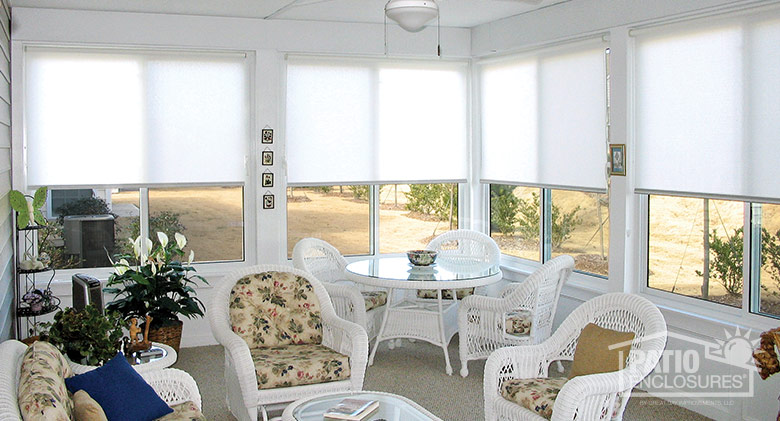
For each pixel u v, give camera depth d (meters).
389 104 6.01
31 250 5.28
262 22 5.59
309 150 5.82
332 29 5.75
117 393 2.84
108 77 5.34
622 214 4.64
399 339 5.61
